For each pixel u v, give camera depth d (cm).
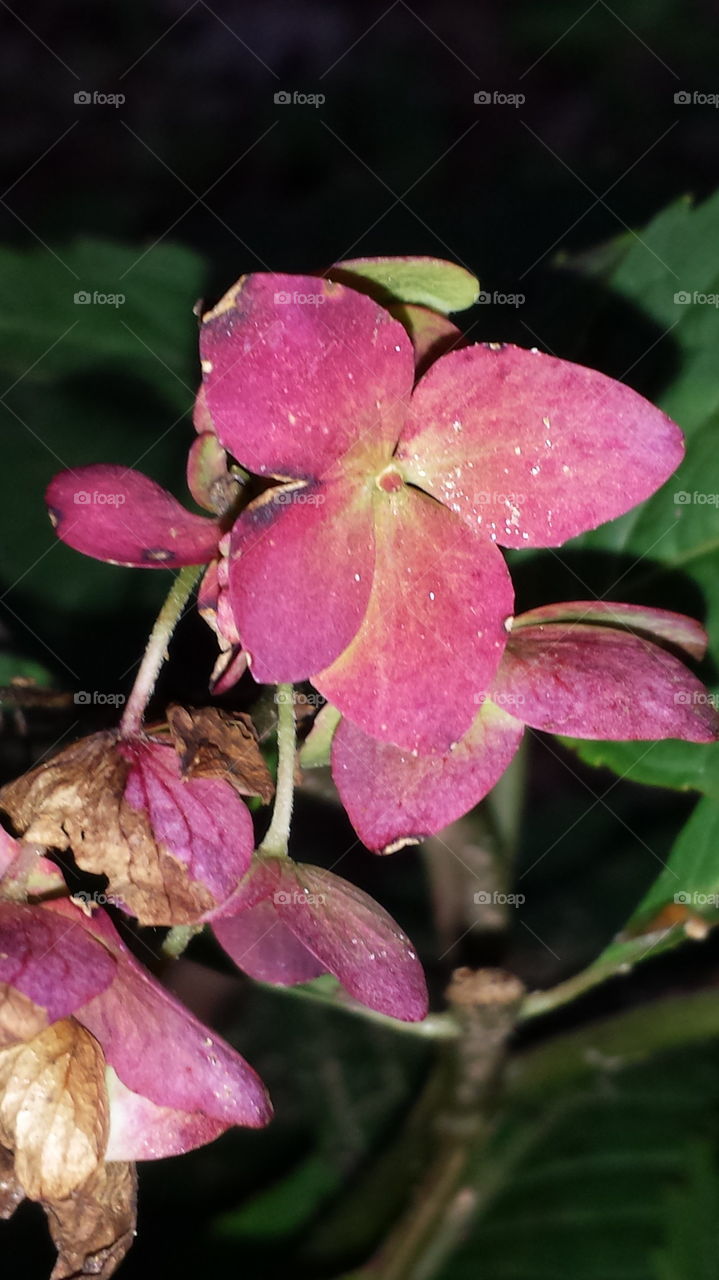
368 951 27
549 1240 35
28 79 82
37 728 31
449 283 27
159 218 68
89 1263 27
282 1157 39
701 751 32
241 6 86
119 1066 26
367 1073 41
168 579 36
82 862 26
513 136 69
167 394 40
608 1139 36
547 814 48
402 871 45
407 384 26
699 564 32
